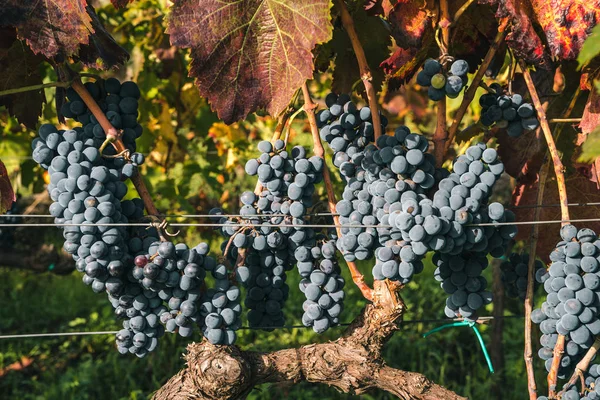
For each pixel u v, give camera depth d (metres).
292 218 1.42
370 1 1.48
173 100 2.68
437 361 2.97
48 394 2.80
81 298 3.87
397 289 1.43
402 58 1.48
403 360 2.97
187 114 2.71
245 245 1.42
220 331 1.37
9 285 4.09
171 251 1.33
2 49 1.40
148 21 2.44
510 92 1.44
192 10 1.31
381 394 2.62
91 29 1.32
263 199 1.42
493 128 1.46
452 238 1.34
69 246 1.34
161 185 2.49
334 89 1.55
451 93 1.38
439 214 1.34
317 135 1.44
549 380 1.40
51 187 1.35
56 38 1.31
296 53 1.32
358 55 1.43
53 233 3.46
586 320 1.36
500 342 2.40
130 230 1.38
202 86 1.32
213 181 2.58
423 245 1.33
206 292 1.37
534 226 1.46
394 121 2.71
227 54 1.32
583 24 1.35
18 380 2.98
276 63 1.32
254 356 1.43
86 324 3.49
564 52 1.36
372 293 1.45
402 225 1.32
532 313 1.42
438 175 1.39
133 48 2.39
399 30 1.42
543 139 1.55
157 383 2.79
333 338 3.07
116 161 1.37
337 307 1.43
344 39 1.52
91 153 1.35
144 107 2.47
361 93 1.55
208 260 1.36
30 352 3.25
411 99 2.61
